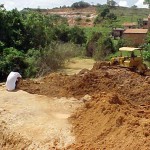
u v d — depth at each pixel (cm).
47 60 3625
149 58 3269
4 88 2155
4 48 3397
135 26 8550
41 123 1569
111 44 4775
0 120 1630
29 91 2059
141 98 1945
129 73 2255
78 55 4819
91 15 12675
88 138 1374
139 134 1251
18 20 3838
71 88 2030
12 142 1497
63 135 1448
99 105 1591
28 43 3853
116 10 13675
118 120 1382
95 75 2152
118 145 1241
